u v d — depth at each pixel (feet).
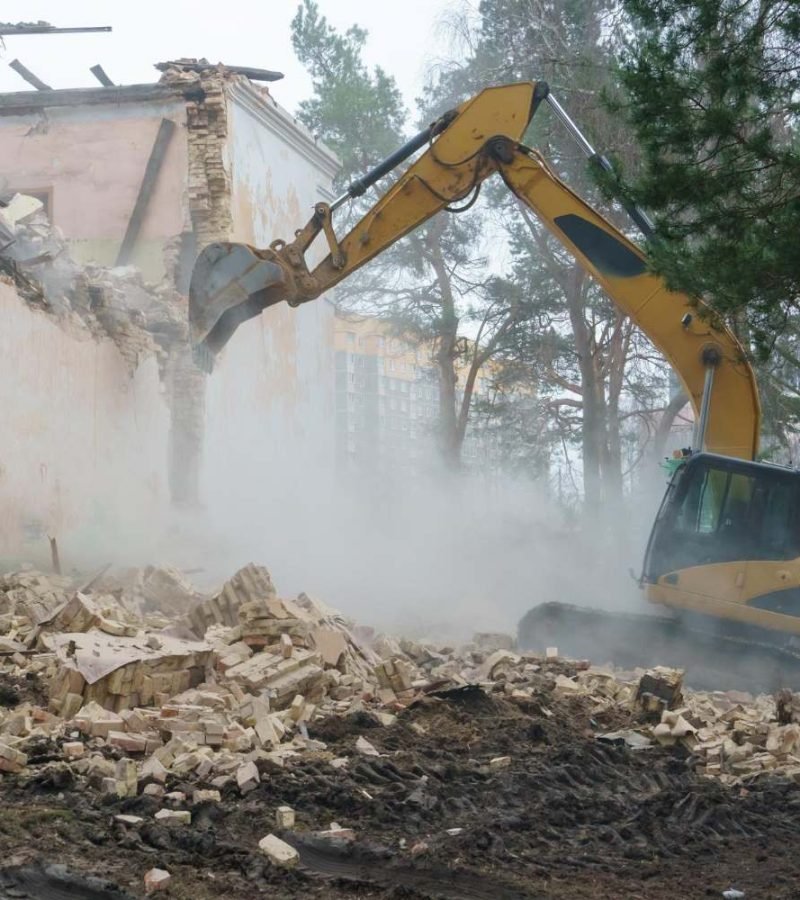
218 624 36.27
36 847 20.20
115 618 36.22
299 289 48.70
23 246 59.31
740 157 31.35
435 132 48.93
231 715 28.09
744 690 43.11
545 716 33.17
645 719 33.68
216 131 82.84
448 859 21.20
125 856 20.29
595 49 84.69
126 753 26.03
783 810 26.68
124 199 83.61
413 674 37.81
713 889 20.63
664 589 45.37
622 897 20.11
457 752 28.99
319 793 23.99
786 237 29.94
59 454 57.57
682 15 31.76
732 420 47.16
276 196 92.27
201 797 22.97
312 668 31.94
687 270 31.48
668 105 31.45
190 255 83.15
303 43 138.92
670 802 25.70
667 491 45.98
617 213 88.74
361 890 19.48
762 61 31.30
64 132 84.48
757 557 44.34
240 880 19.60
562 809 24.81
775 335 32.91
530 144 87.71
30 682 30.19
